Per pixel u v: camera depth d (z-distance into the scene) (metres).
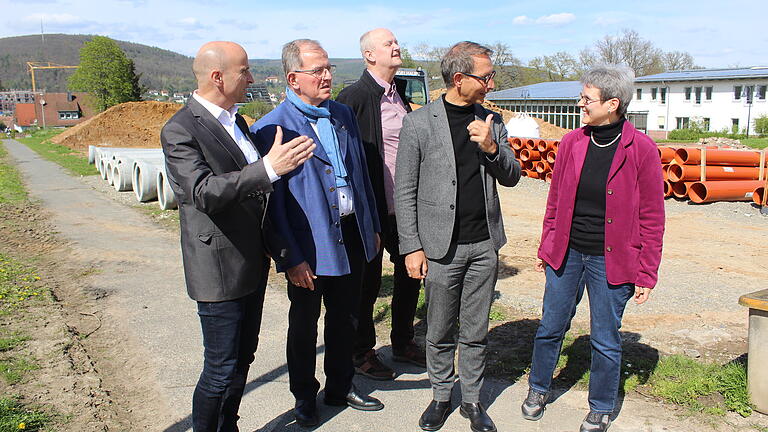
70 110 105.44
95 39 71.00
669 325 4.91
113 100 72.12
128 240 8.55
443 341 3.29
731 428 3.23
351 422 3.40
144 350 4.48
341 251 3.18
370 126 3.79
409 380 3.96
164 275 6.67
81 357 4.27
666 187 11.55
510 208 11.27
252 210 2.76
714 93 50.00
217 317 2.73
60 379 3.88
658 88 54.03
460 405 3.56
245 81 2.74
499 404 3.59
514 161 3.18
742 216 9.97
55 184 15.70
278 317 5.18
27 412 3.38
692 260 7.30
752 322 3.30
